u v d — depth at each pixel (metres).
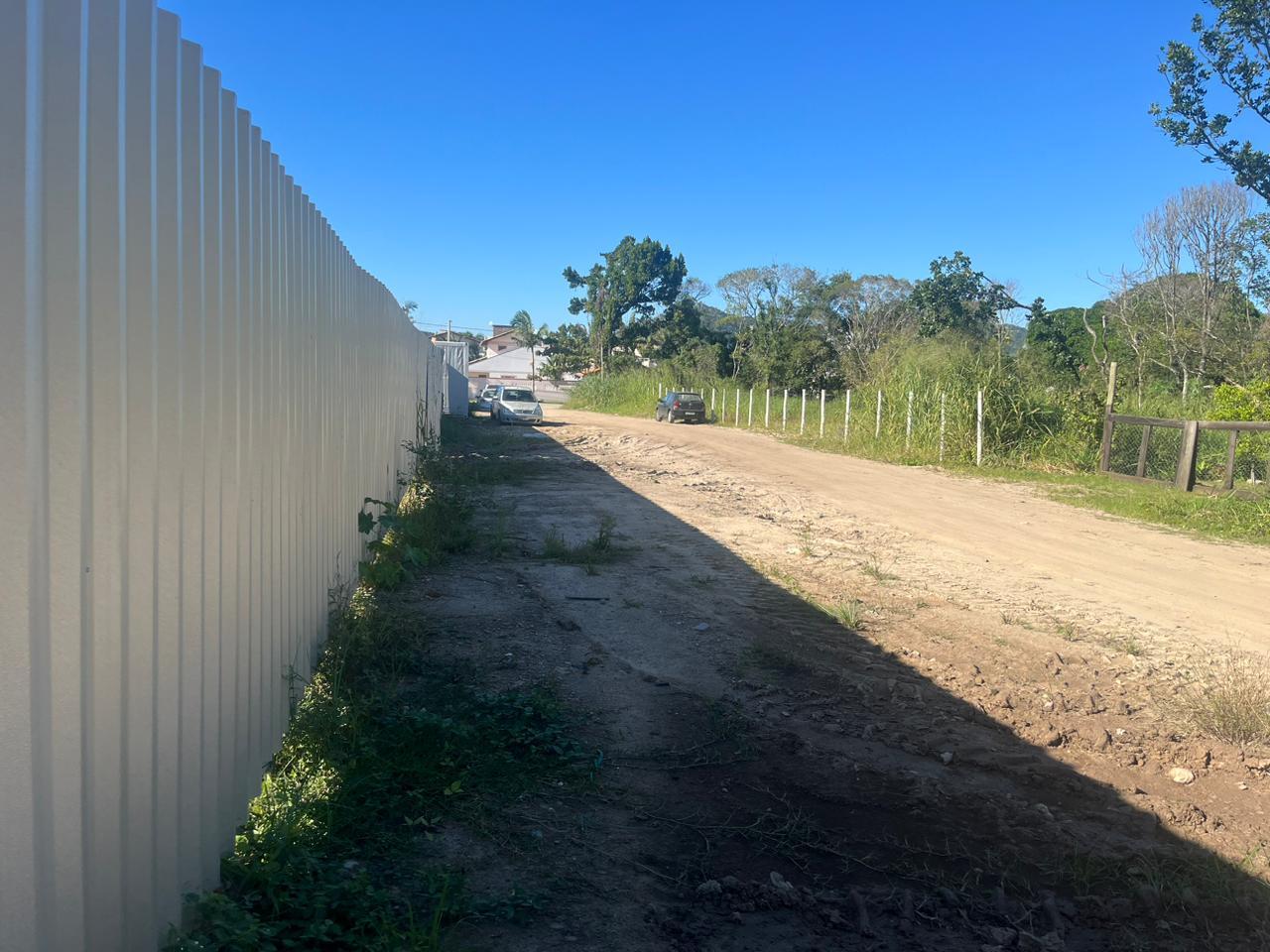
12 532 1.95
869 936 3.28
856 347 51.69
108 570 2.37
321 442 5.69
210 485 3.15
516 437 27.14
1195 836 4.19
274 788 3.87
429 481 13.77
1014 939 3.30
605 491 15.05
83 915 2.26
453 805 3.97
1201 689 6.14
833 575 9.16
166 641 2.74
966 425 21.66
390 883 3.33
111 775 2.40
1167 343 34.03
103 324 2.32
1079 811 4.38
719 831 3.98
